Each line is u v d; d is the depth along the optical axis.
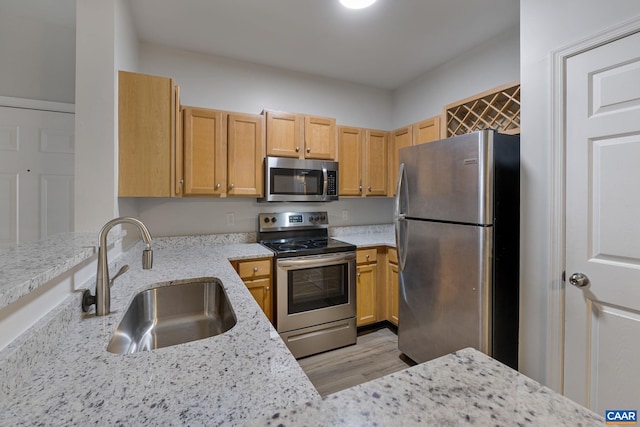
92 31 1.58
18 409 0.53
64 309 0.85
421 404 0.40
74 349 0.76
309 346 2.36
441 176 1.91
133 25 2.09
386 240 2.89
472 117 2.43
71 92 2.14
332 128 2.75
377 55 2.65
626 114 1.23
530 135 1.54
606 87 1.28
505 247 1.73
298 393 0.58
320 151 2.70
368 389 0.44
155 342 1.24
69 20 2.07
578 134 1.37
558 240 1.44
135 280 1.40
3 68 1.99
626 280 1.24
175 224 2.50
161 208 2.46
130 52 1.99
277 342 0.80
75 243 1.16
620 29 1.22
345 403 0.40
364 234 3.30
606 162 1.29
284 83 2.90
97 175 1.58
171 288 1.41
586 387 1.37
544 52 1.47
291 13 2.04
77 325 0.91
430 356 2.01
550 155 1.45
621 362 1.27
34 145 2.06
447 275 1.88
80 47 1.56
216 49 2.52
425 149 2.02
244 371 0.66
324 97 3.10
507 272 1.75
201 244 2.56
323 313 2.41
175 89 1.93
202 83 2.58
